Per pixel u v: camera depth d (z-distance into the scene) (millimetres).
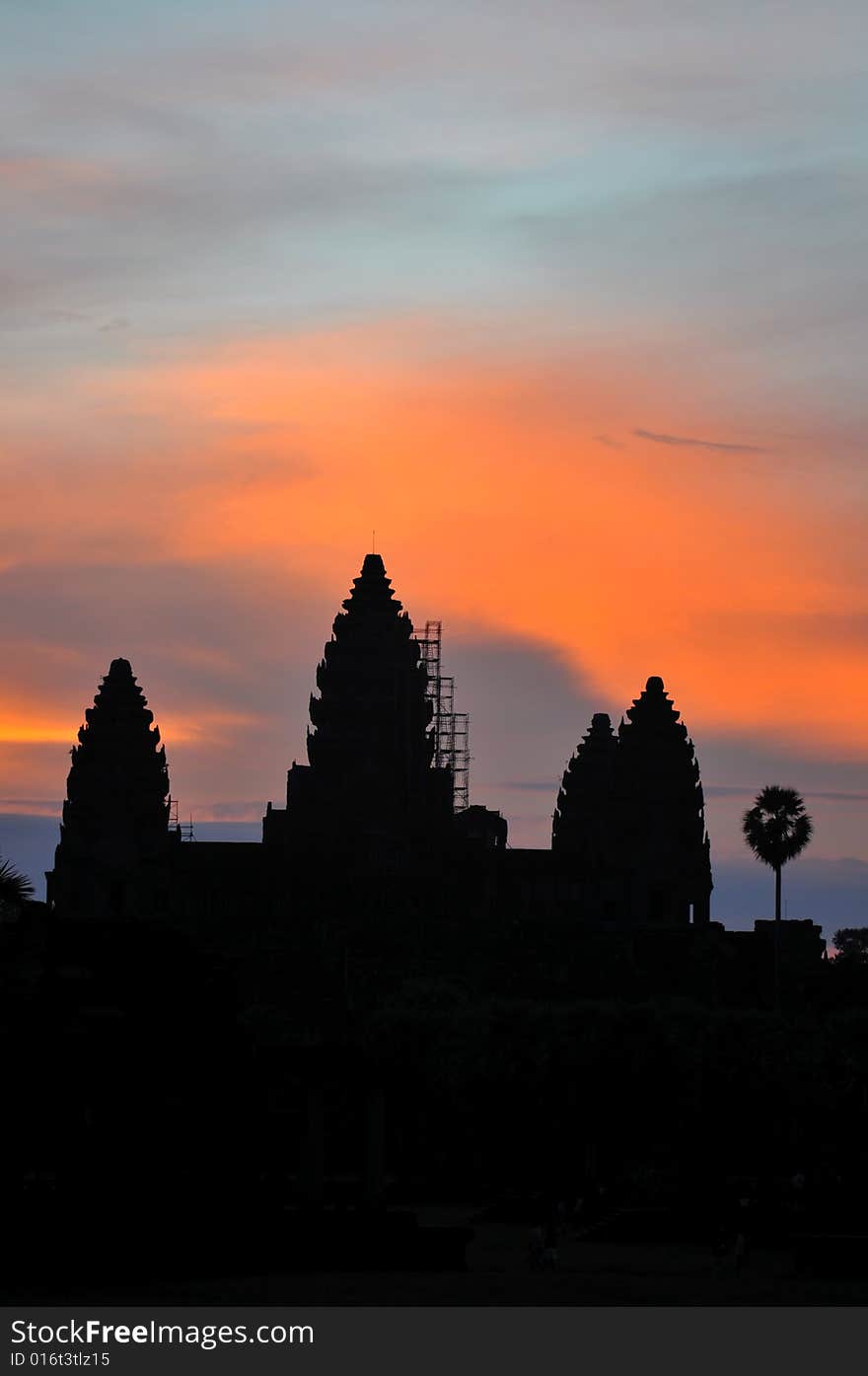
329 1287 152125
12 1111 149125
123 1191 151500
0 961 155000
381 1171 192125
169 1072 160000
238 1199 166750
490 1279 162250
